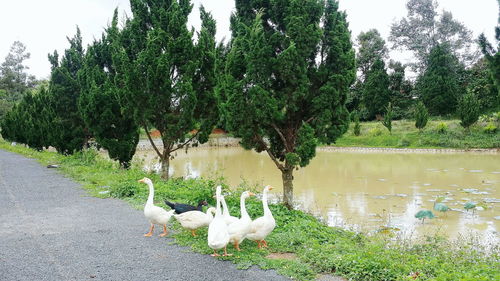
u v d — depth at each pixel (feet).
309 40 35.37
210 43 55.57
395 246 28.04
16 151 117.91
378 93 180.55
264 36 36.09
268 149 40.40
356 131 166.09
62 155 83.20
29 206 36.52
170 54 50.37
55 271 19.97
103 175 54.29
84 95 66.08
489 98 163.02
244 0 40.16
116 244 24.75
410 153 136.36
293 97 36.09
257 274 19.88
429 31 209.67
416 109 159.63
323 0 37.52
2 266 20.63
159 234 27.25
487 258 26.35
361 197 57.98
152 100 49.67
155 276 19.43
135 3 56.18
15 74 268.00
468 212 47.73
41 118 104.06
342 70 37.40
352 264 20.44
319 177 80.07
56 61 87.86
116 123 61.82
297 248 24.43
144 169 65.21
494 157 116.78
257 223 24.25
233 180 76.33
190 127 50.65
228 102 36.42
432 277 19.15
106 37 72.84
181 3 58.54
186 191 42.11
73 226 29.12
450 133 146.92
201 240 25.48
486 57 44.65
